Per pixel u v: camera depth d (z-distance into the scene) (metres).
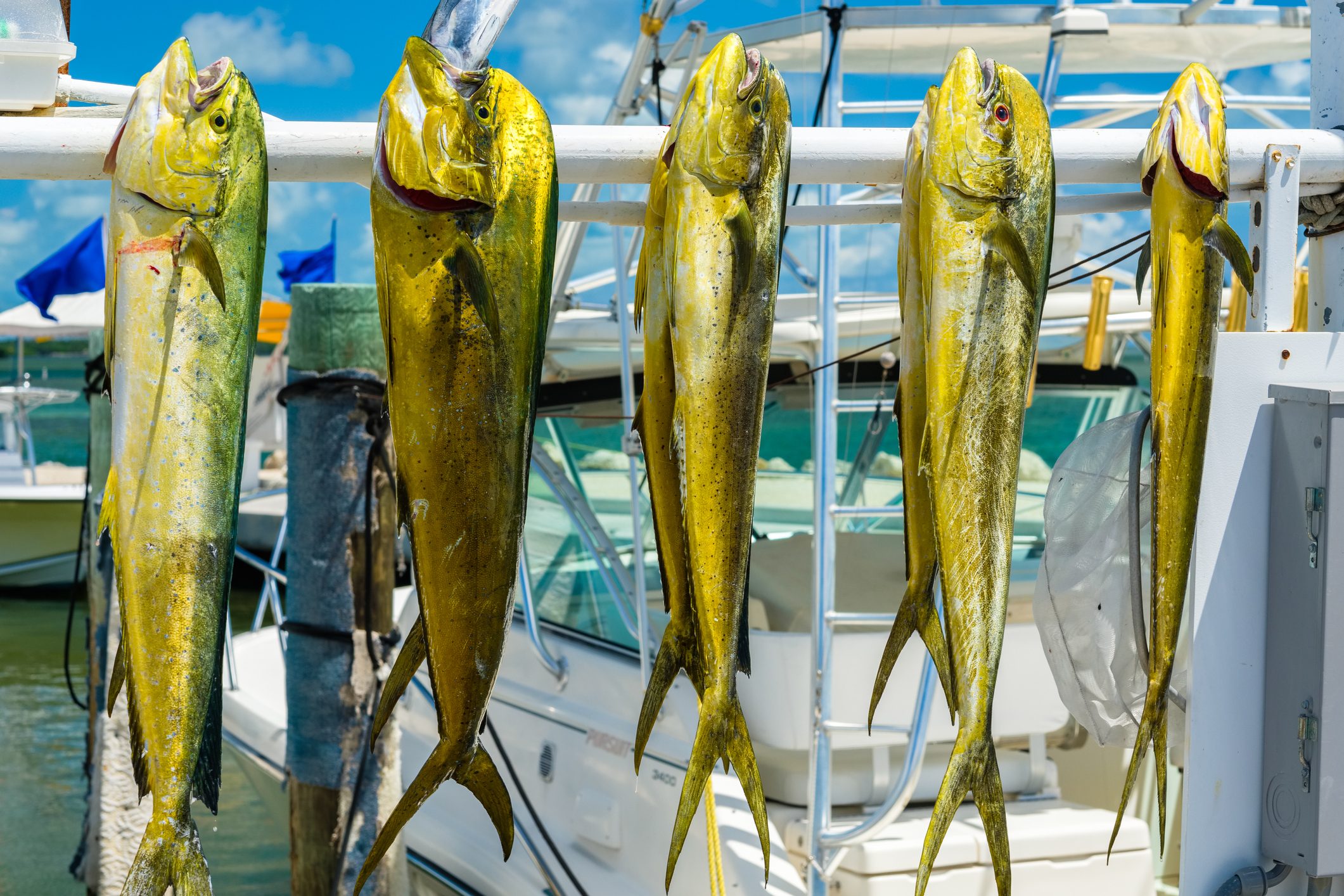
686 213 1.92
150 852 1.72
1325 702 2.39
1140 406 5.74
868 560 4.88
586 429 5.62
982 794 2.04
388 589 4.64
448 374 1.83
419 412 1.84
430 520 1.85
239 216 1.82
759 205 1.94
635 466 4.11
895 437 5.21
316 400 4.59
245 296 1.83
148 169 1.76
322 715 4.61
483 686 1.88
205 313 1.79
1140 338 5.47
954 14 4.17
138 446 1.78
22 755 10.31
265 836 8.20
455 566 1.85
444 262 1.82
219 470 1.81
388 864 4.62
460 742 1.87
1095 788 5.27
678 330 1.93
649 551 5.28
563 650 5.19
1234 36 4.48
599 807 4.59
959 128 2.01
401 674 1.88
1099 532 2.62
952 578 2.03
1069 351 5.55
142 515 1.77
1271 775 2.49
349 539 4.58
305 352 4.58
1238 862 2.52
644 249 2.07
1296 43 4.59
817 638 3.73
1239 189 2.49
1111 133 2.31
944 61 4.88
